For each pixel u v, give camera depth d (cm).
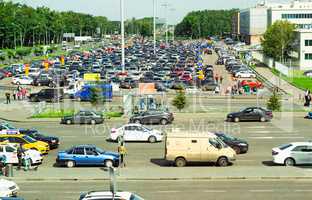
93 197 2167
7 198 2467
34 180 3347
